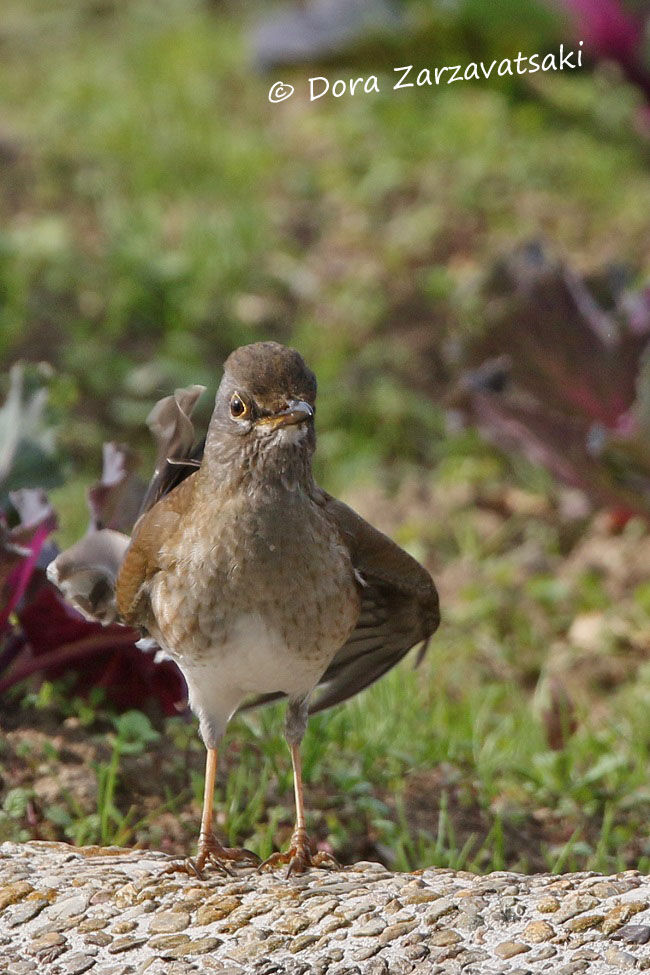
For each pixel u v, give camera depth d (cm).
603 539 1285
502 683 1108
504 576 1237
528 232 1652
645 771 921
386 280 1580
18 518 870
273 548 631
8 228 1595
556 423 1199
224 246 1580
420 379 1496
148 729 814
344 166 1761
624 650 1143
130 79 1961
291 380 632
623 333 1192
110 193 1673
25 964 589
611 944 568
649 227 1672
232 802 788
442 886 630
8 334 1438
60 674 843
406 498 1366
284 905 620
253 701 743
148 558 658
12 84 1948
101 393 1424
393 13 1766
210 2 2320
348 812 816
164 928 608
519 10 1734
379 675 769
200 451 725
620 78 1814
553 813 867
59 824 768
